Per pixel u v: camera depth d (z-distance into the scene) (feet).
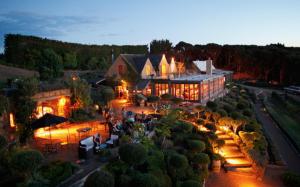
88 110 103.45
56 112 95.71
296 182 69.72
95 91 124.98
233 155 87.45
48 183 46.83
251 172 77.77
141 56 174.70
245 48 424.05
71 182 49.83
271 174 78.74
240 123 101.91
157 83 153.79
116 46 256.11
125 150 52.95
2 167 51.31
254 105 193.47
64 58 205.57
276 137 117.19
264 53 357.20
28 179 46.52
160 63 179.11
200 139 85.05
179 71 199.00
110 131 79.61
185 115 111.24
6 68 170.71
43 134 81.71
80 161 59.47
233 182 72.84
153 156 62.90
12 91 78.43
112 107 119.24
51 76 157.28
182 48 458.50
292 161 88.94
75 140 75.46
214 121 111.55
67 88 100.53
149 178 49.60
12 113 75.82
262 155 86.58
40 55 180.86
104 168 55.42
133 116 98.32
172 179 63.57
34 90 80.59
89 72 204.64
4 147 55.98
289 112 172.14
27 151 46.34
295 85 301.02
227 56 416.26
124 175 52.21
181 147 79.71
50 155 63.52
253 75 367.66
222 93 195.72
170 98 126.31
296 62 305.12
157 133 83.76
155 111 113.50
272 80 339.57
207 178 73.92
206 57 436.35
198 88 142.20
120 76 159.33
